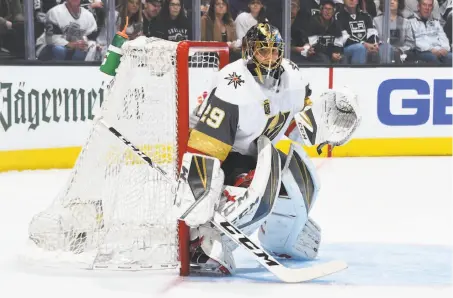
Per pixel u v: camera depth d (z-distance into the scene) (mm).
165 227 7758
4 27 16469
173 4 18172
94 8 17375
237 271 7742
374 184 14211
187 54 7332
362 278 7414
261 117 7266
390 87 18281
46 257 7992
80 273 7633
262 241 8281
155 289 7000
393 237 9570
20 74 15469
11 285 7203
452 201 12469
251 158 7699
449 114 18562
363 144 18219
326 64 18016
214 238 7422
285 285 7117
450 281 7312
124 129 7906
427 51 19406
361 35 19156
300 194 7734
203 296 6734
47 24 17000
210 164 6949
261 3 18719
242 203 7211
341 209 11672
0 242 9234
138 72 7734
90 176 8094
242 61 7215
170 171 7785
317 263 8148
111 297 6750
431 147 18547
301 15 18922
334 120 8148
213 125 7070
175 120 7469
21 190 13375
